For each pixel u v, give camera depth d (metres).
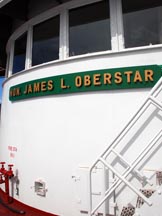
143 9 4.04
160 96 3.53
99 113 3.95
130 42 4.04
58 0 4.64
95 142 3.94
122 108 3.79
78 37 4.49
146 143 3.59
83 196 3.72
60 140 4.26
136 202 3.16
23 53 5.62
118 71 3.80
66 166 4.15
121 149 3.72
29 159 4.70
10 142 5.36
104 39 4.25
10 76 5.59
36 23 5.12
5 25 6.36
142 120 3.64
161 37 3.87
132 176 3.59
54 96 4.41
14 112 5.30
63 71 4.32
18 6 5.23
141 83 3.65
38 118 4.61
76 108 4.14
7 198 4.94
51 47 4.86
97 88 3.93
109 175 3.66
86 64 4.11
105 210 3.54
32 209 4.52
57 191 4.20
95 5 4.38
